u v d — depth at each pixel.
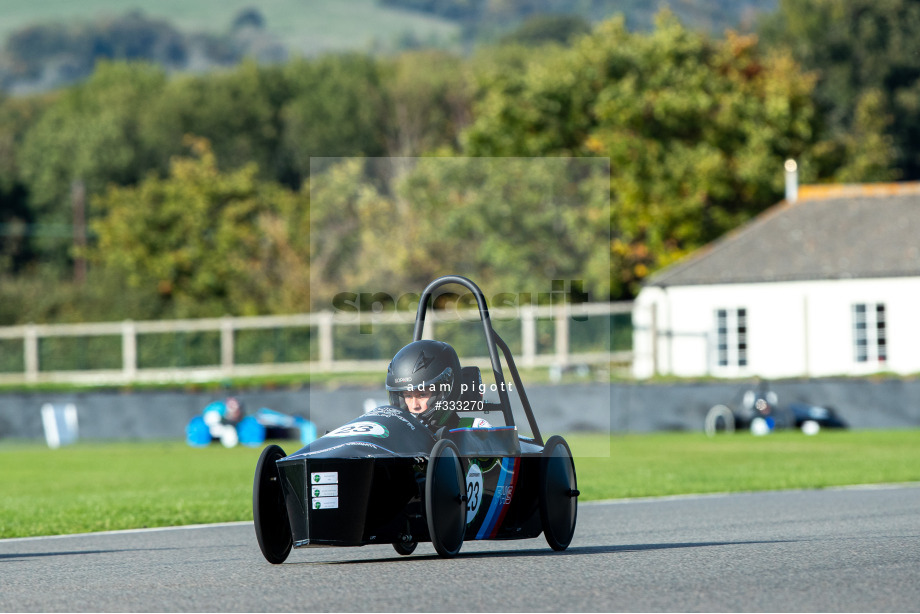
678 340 154.75
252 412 127.31
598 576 29.11
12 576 32.06
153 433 128.62
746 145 187.00
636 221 179.12
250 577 30.28
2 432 130.00
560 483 35.59
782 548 34.56
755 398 121.12
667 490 58.62
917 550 33.56
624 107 182.62
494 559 32.88
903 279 146.62
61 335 152.00
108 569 33.06
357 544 31.33
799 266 151.88
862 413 122.00
